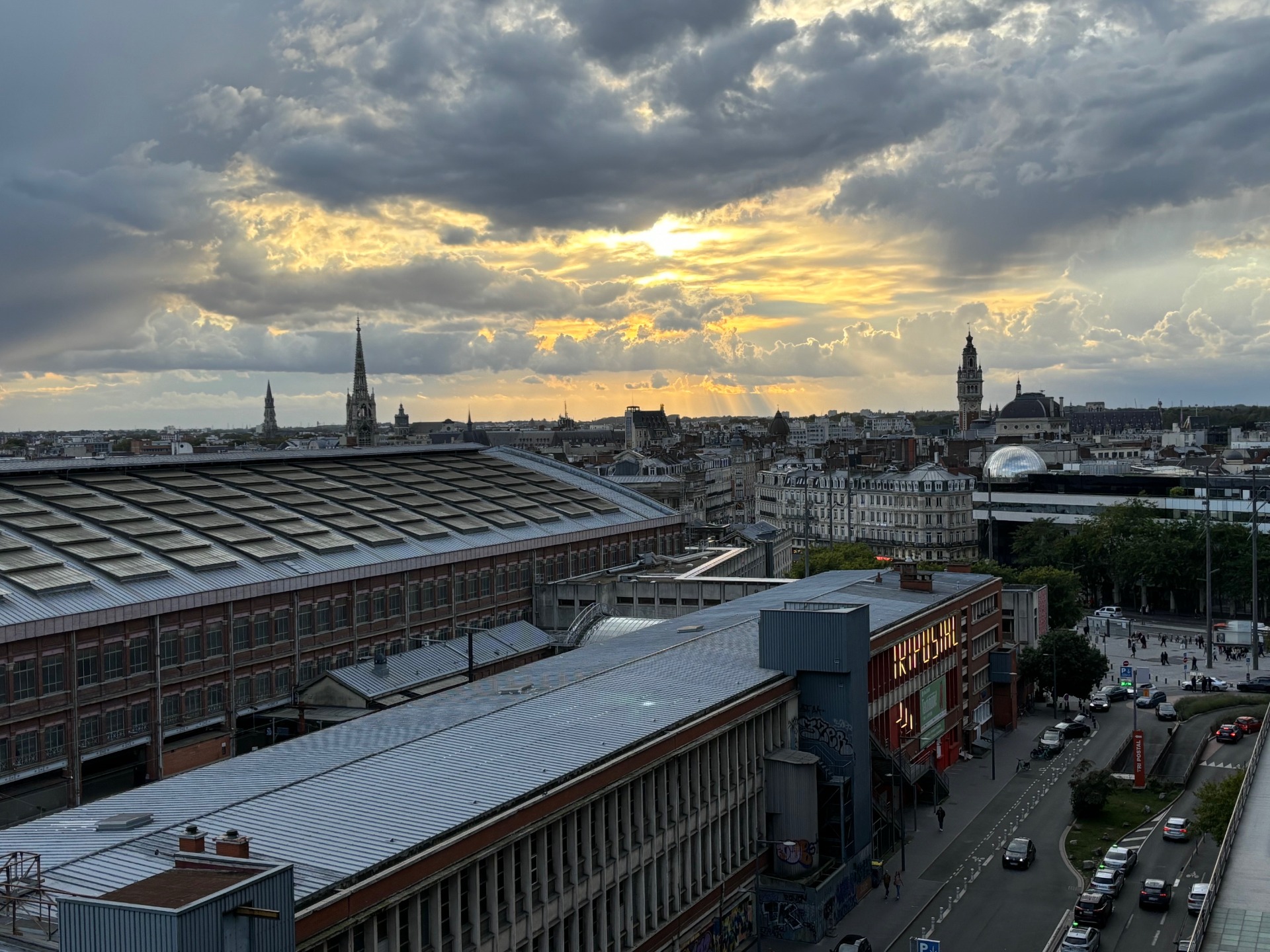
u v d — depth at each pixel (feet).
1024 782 414.21
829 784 300.20
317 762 222.07
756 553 635.25
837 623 300.40
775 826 291.99
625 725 247.70
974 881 318.04
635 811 238.07
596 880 222.48
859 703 308.40
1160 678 592.60
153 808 197.26
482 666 426.51
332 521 449.89
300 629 385.29
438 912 181.57
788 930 278.87
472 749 228.84
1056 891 309.83
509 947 197.98
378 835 180.96
